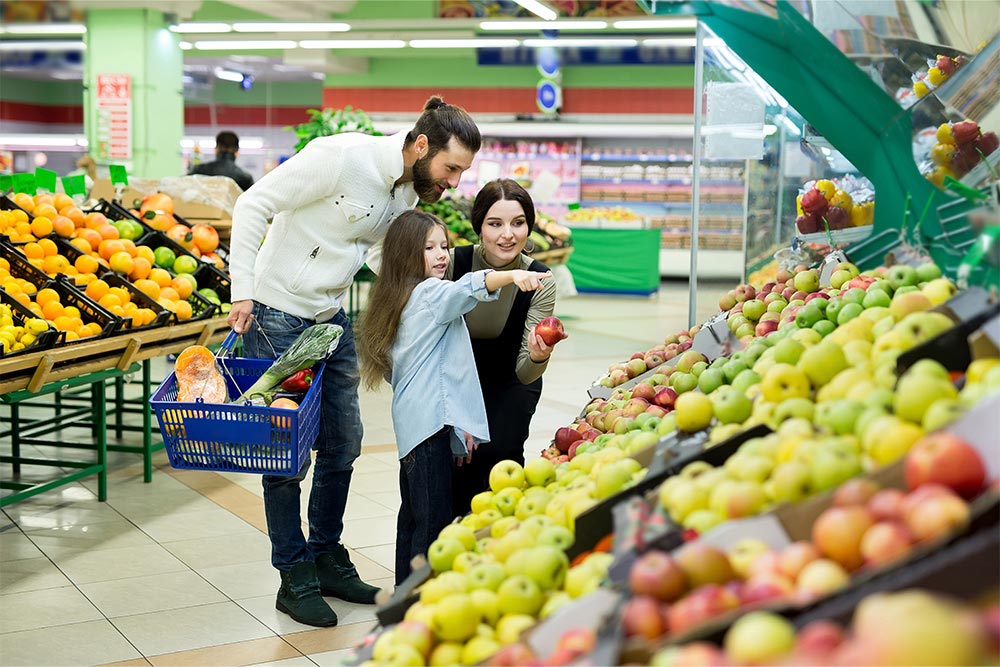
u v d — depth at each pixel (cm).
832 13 291
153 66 1312
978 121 262
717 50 475
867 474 132
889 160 325
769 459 153
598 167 1883
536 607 158
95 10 1303
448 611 155
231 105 2350
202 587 383
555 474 231
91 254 521
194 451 306
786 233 483
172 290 526
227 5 1645
